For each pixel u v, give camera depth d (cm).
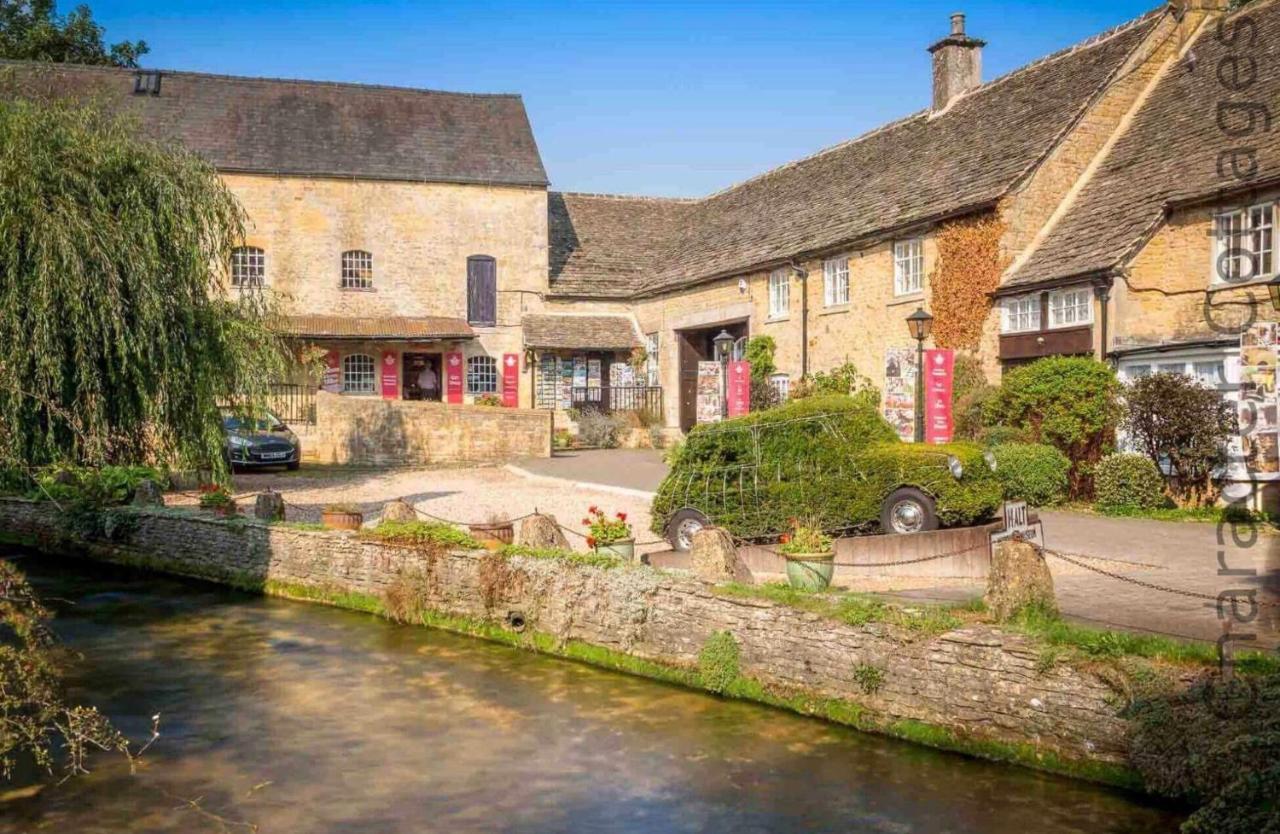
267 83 3497
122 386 1488
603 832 691
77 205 1415
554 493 2062
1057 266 1981
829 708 882
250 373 1850
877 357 2433
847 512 1300
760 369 2806
